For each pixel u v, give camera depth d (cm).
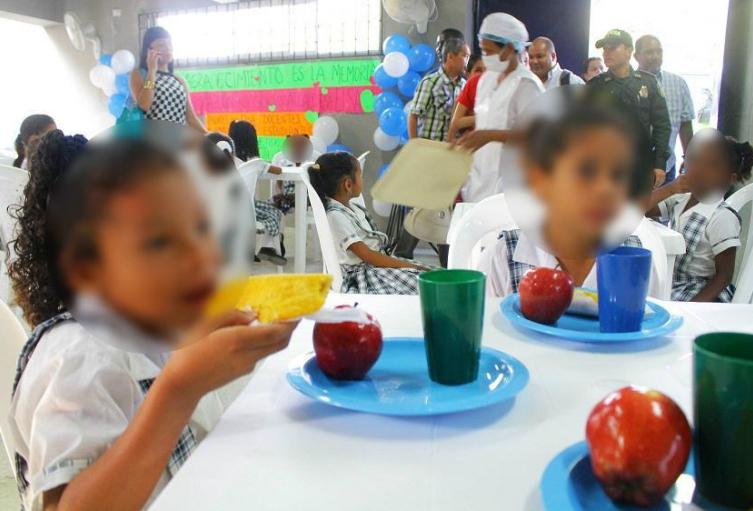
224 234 37
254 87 627
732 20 333
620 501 42
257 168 285
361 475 48
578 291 94
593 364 74
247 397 63
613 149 54
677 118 348
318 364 67
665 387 67
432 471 49
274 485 47
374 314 96
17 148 325
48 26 768
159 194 35
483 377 67
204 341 50
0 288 205
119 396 66
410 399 61
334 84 581
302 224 356
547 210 57
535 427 57
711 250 181
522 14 489
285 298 50
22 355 69
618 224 57
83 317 39
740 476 41
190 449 76
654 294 128
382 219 551
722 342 45
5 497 151
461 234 140
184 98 352
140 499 55
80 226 35
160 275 36
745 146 184
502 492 46
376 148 567
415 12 491
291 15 593
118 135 36
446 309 64
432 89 382
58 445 61
